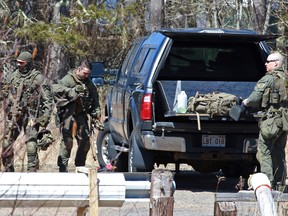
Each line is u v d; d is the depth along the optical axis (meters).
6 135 13.35
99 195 13.06
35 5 50.28
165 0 57.94
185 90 25.20
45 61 14.48
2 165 13.10
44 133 22.50
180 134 24.55
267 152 22.75
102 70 29.02
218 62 26.27
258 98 22.53
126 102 26.58
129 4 55.06
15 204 12.48
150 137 24.55
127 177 13.34
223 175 29.23
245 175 28.69
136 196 13.32
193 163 27.06
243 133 24.77
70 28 51.16
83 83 25.06
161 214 13.10
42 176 12.94
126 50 55.69
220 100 23.91
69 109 24.97
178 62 26.06
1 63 13.32
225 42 26.12
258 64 26.28
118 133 28.23
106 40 55.97
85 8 51.94
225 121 24.50
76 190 13.01
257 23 45.56
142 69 25.86
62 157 25.44
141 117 24.69
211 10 59.62
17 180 12.75
